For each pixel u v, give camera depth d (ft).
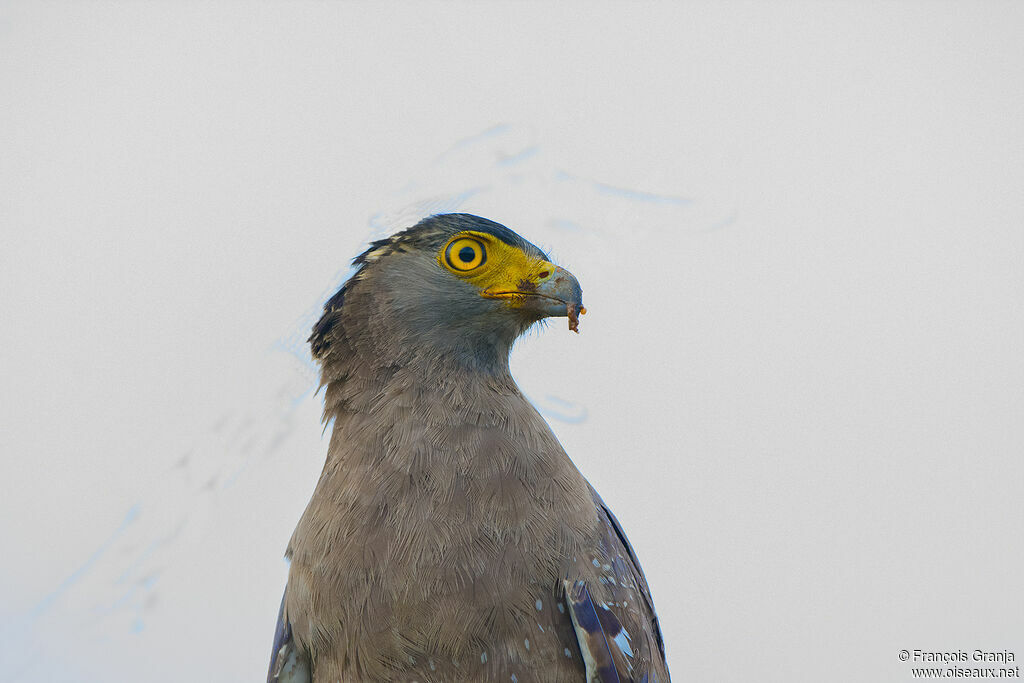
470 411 21.44
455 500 20.35
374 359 22.22
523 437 21.36
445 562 19.94
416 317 22.30
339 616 20.30
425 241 22.88
